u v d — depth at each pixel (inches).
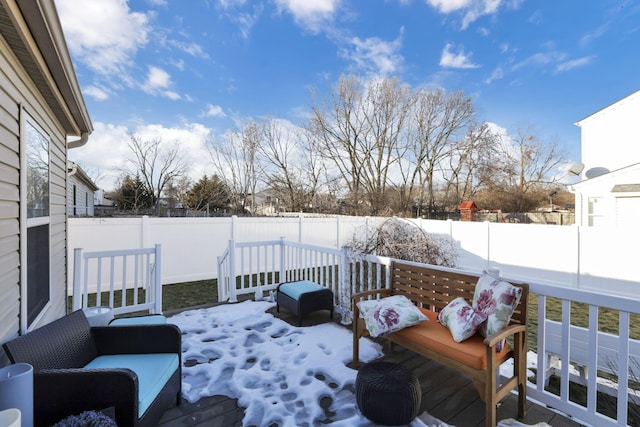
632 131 377.4
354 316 116.6
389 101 717.9
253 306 185.2
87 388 63.6
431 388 102.3
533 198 792.3
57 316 152.2
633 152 376.5
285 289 167.5
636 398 99.3
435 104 724.0
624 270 230.4
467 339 91.3
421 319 101.3
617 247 233.8
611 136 396.5
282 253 213.6
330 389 100.2
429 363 118.5
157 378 77.2
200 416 87.6
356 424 83.4
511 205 777.6
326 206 762.8
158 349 89.3
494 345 78.8
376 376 87.0
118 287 255.8
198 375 109.4
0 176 77.2
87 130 175.9
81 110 144.4
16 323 86.0
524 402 87.9
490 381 78.8
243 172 794.8
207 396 97.0
